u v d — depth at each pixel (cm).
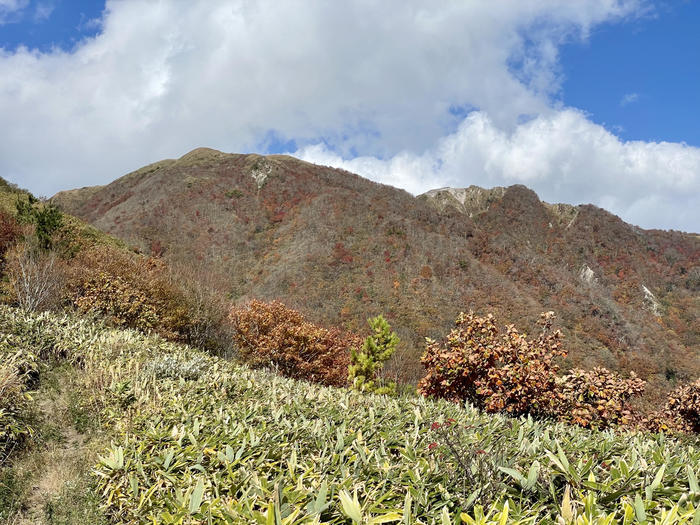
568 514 168
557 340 679
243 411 378
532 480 208
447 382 671
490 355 645
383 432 326
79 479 376
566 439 301
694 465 261
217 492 232
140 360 656
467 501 199
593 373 671
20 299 1058
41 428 464
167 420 381
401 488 227
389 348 1181
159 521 249
